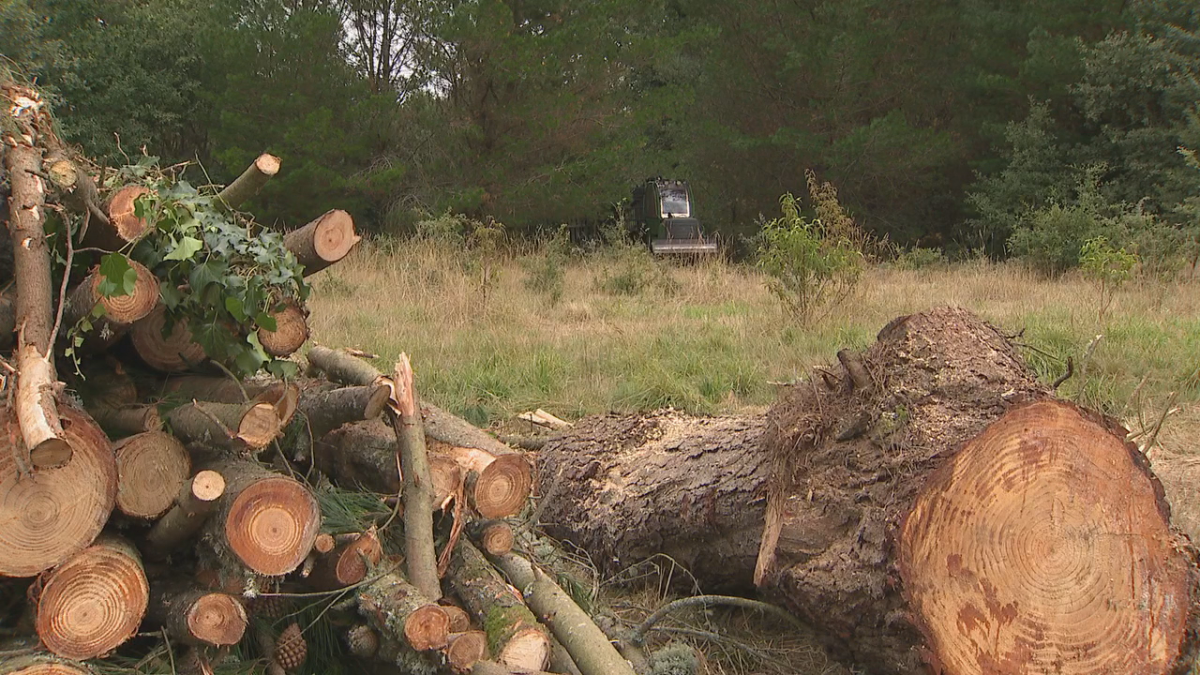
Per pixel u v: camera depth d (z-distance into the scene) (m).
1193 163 19.67
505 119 21.36
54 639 2.59
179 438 3.15
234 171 19.66
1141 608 2.94
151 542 2.93
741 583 4.08
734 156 25.59
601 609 3.82
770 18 25.33
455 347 8.63
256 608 3.12
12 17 18.31
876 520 3.11
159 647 2.84
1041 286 13.22
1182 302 11.06
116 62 22.00
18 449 2.52
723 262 16.97
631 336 9.31
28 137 3.06
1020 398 3.25
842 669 3.66
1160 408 6.50
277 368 3.45
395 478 3.45
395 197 21.44
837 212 10.95
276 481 2.85
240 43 20.30
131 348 3.48
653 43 21.86
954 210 26.11
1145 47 21.14
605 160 20.95
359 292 12.16
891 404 3.33
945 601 2.94
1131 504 2.97
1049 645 2.92
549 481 4.71
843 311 10.38
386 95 20.66
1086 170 19.78
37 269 2.84
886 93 24.94
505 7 20.44
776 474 3.62
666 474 4.29
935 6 24.97
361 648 3.07
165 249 3.18
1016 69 24.05
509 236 20.67
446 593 3.34
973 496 2.95
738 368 7.72
